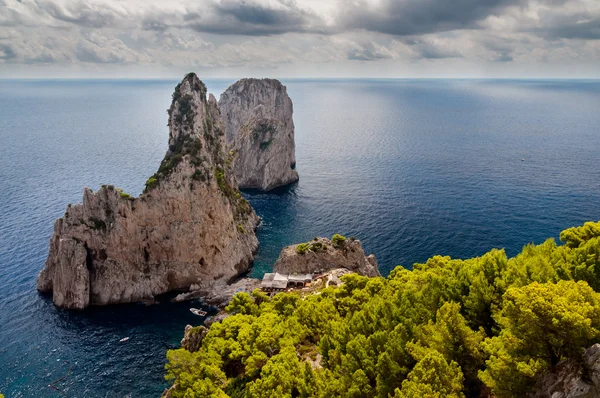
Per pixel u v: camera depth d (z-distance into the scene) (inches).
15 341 3169.3
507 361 1339.8
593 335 1196.5
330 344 2038.6
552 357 1315.2
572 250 2014.0
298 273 3902.6
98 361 2987.2
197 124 4520.2
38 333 3282.5
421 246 4584.2
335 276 3627.0
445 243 4623.5
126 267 3971.5
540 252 2213.3
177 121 4564.5
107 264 3919.8
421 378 1432.1
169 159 4404.5
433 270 2532.0
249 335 2304.4
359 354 1760.6
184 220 4079.7
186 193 4072.3
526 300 1331.2
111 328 3398.1
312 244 4042.8
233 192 5157.5
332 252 3939.5
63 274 3681.1
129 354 3073.3
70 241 3769.7
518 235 4758.9
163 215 4045.3
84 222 3897.6
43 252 4532.5
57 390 2709.2
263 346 2171.5
